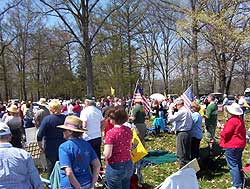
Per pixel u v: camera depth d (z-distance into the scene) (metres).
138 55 52.78
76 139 4.55
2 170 3.82
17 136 9.69
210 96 13.04
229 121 7.40
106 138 5.23
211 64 30.98
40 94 59.41
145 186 7.87
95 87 55.84
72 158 4.39
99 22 30.14
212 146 9.31
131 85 49.88
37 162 9.26
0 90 63.59
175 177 5.19
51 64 56.31
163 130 17.11
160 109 19.58
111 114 5.33
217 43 25.53
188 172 5.32
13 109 9.68
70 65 59.94
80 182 4.40
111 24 36.59
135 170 7.63
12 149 3.96
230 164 7.43
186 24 24.56
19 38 47.16
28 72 56.84
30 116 16.88
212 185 7.95
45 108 10.10
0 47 44.88
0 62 50.66
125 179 5.33
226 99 27.81
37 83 57.00
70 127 4.54
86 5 27.78
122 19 39.25
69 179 4.32
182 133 8.41
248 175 8.53
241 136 7.36
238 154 7.35
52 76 59.81
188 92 12.42
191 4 25.09
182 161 8.45
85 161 4.48
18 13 42.69
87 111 7.64
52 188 5.13
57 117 6.76
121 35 38.72
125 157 5.25
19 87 58.75
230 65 31.30
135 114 10.72
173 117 8.44
